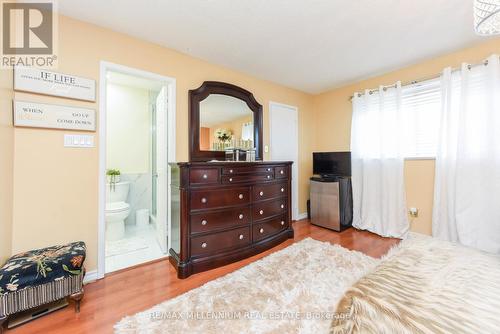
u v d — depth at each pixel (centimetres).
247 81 321
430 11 185
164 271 212
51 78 177
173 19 194
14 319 141
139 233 326
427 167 278
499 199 219
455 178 244
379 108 312
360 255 239
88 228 194
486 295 74
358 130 343
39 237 173
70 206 186
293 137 387
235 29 210
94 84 196
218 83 279
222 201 225
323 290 174
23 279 135
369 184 326
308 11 185
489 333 58
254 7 180
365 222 327
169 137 246
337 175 355
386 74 319
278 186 282
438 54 262
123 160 355
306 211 412
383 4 177
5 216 151
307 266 214
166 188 249
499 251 218
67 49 185
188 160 257
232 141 295
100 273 197
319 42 235
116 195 325
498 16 132
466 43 237
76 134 189
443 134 256
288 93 380
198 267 208
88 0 168
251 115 318
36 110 171
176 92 249
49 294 143
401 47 246
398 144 292
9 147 157
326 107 406
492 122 221
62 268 147
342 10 184
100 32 201
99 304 161
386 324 64
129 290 179
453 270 91
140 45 224
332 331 74
